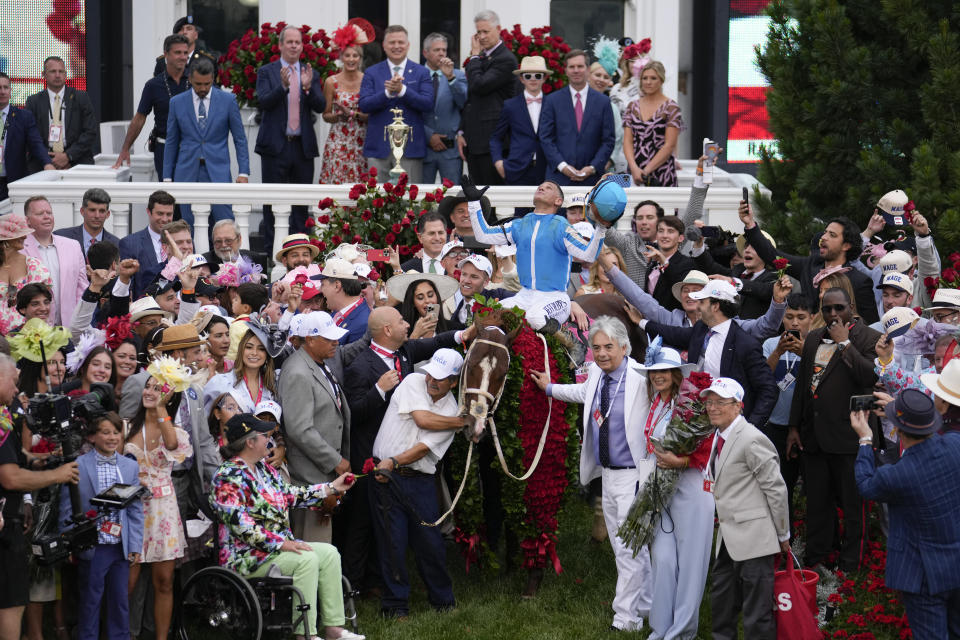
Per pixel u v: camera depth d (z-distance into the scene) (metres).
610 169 18.36
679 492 10.84
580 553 13.20
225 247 14.34
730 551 10.36
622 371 11.51
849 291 12.25
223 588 10.24
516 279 14.23
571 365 12.53
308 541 11.54
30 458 9.86
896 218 14.58
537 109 17.47
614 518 11.47
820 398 12.09
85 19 22.50
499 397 11.54
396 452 11.52
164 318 12.65
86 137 20.33
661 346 11.59
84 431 10.29
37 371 10.73
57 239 13.92
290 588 10.23
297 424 11.21
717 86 23.02
